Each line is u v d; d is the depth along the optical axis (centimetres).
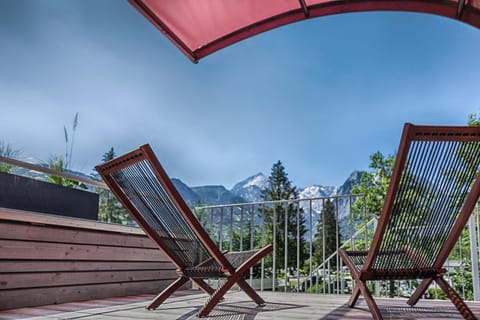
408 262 244
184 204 244
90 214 431
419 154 214
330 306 303
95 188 465
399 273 243
